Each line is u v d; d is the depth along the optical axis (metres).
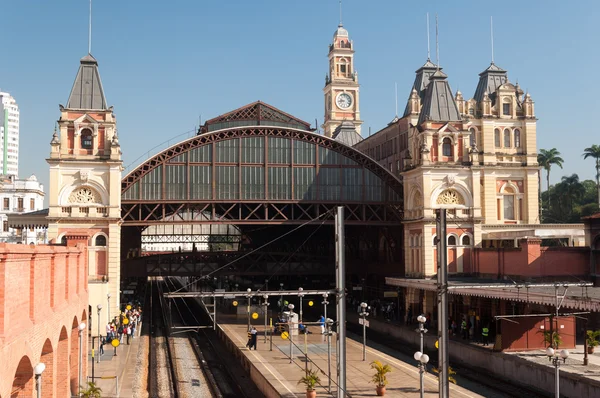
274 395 38.34
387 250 81.56
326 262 86.06
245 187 69.88
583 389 37.28
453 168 68.25
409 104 81.38
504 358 45.88
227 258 86.62
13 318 20.45
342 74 149.38
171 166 68.62
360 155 72.31
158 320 84.62
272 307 94.31
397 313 74.38
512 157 77.62
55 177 63.88
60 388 32.06
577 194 117.44
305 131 70.75
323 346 55.19
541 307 50.06
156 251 117.81
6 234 105.19
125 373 45.41
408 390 37.94
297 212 87.38
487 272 65.00
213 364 53.91
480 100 80.50
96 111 65.38
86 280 41.28
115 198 64.56
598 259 57.25
